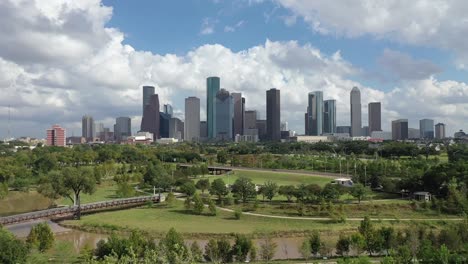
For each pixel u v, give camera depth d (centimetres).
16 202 19612
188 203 17075
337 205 16088
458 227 11200
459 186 17325
